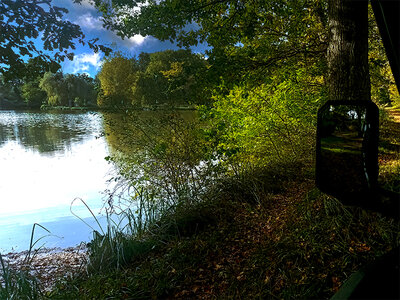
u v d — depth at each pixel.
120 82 63.19
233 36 7.55
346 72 4.34
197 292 3.46
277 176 6.98
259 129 7.43
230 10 7.16
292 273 3.27
